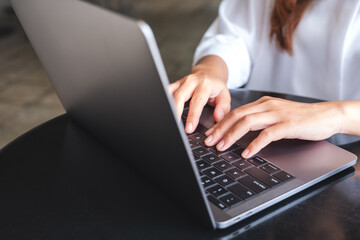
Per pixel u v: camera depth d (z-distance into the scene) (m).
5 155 0.67
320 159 0.62
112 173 0.61
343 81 1.06
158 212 0.52
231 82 1.11
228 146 0.64
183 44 3.29
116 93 0.45
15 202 0.55
